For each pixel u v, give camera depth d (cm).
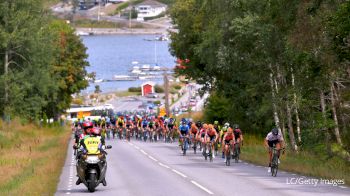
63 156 4650
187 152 5041
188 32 7944
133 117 7288
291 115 5294
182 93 15800
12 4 7525
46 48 7944
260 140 6288
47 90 8256
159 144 6103
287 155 4325
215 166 3775
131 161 4178
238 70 5922
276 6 3888
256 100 6675
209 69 6950
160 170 3519
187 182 2861
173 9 8119
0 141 5884
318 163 3741
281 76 5081
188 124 5144
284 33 4228
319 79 3962
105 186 2777
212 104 7750
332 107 4088
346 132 3941
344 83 4388
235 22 4909
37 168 3666
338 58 3597
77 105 14350
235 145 4066
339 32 3222
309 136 4453
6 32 7506
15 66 8006
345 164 3722
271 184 2706
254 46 5153
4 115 7719
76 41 10088
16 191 2616
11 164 4022
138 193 2500
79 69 10094
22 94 7656
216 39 6050
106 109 12988
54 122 9788
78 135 4156
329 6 3566
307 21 3638
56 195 2506
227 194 2384
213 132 4222
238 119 7256
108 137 7150
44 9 8144
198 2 7275
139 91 18712
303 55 3669
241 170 3478
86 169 2573
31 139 6719
